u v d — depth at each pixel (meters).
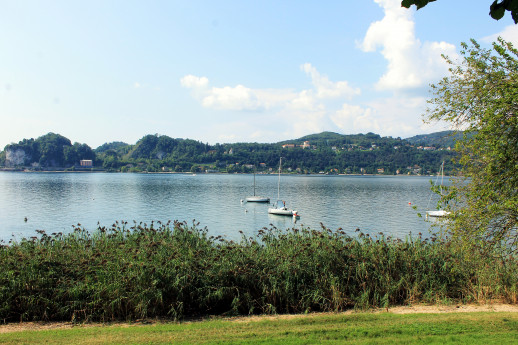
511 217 9.07
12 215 47.56
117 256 11.57
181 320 10.03
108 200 69.12
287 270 11.54
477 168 9.73
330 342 7.76
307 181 170.00
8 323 9.61
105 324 9.59
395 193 95.06
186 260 11.30
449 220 10.02
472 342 7.71
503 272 12.38
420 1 3.46
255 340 7.86
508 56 8.85
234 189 106.94
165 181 151.50
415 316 10.04
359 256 12.70
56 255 11.72
